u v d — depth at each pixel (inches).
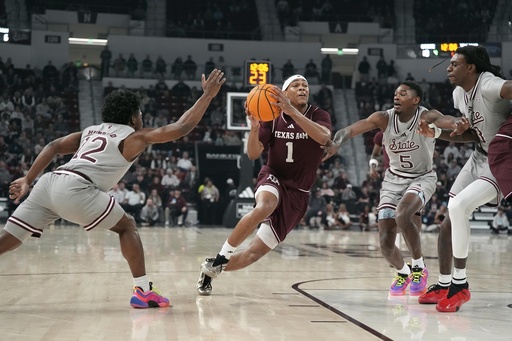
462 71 171.5
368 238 534.9
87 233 516.1
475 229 737.6
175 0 1028.5
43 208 159.6
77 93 896.3
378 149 240.7
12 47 924.0
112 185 163.5
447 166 778.2
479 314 165.3
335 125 892.6
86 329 136.8
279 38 1022.4
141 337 129.1
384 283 227.9
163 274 246.1
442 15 1042.1
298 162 189.5
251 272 257.9
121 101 165.5
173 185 711.7
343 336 133.2
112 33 1017.5
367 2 1067.3
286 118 190.2
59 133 808.3
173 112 882.8
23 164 685.9
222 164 794.8
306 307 171.3
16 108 813.9
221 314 158.6
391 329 141.9
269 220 190.5
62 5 978.1
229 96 617.9
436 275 258.4
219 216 718.5
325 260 318.3
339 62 1106.1
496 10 1016.2
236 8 1042.1
